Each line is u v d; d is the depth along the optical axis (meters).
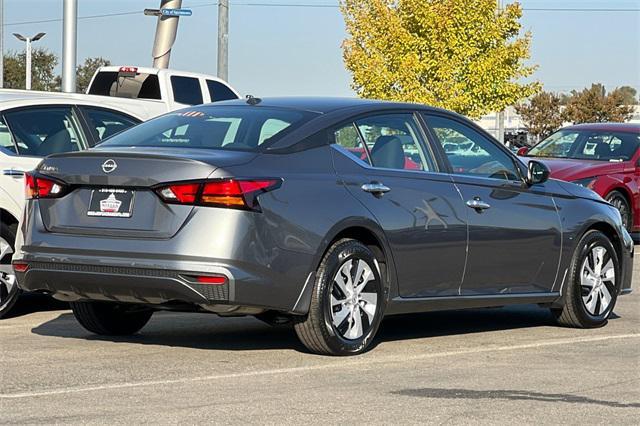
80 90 93.69
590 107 105.06
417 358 10.37
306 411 7.98
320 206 10.09
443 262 11.13
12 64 91.62
